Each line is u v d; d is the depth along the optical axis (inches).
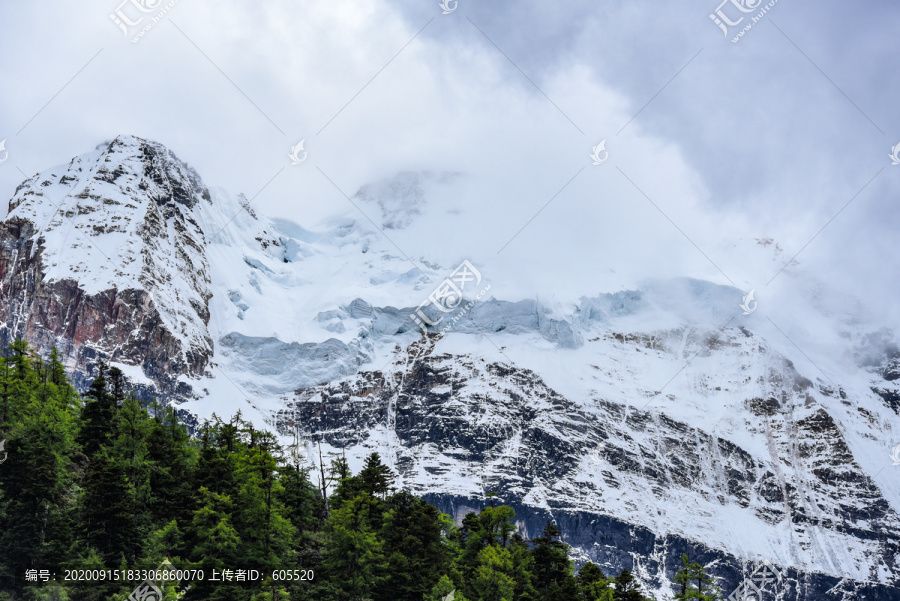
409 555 6948.8
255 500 6338.6
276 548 6373.0
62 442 6373.0
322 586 6333.7
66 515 5861.2
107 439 6860.2
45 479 5674.2
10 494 5674.2
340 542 6555.1
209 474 6653.5
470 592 6953.7
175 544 6092.5
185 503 6382.9
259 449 7372.1
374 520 7263.8
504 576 6948.8
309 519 7544.3
